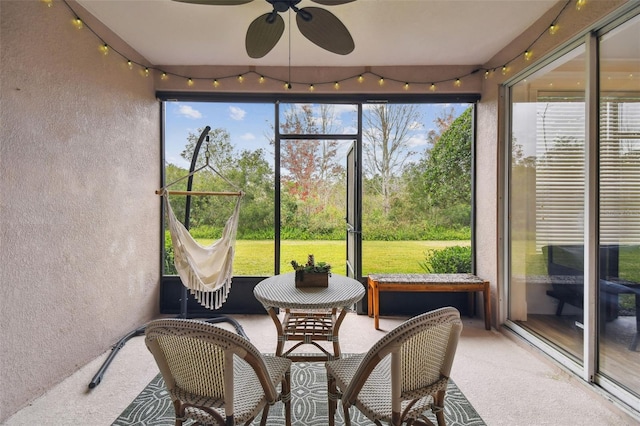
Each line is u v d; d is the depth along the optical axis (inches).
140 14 95.3
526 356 98.8
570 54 89.0
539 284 103.7
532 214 107.0
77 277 90.0
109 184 103.7
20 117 72.9
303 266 85.9
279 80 132.7
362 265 138.6
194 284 103.2
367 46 115.6
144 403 74.6
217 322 123.6
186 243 107.0
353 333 116.6
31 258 75.7
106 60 102.2
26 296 74.5
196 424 49.4
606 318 78.2
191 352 44.1
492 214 122.0
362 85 132.9
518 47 107.5
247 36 79.2
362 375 46.5
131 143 115.7
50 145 81.0
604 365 78.5
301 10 69.3
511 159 117.9
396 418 44.7
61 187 84.4
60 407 73.2
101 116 99.9
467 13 94.8
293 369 90.6
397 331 43.5
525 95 110.4
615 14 72.3
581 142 86.2
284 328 85.4
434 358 48.4
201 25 101.3
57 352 82.9
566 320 92.4
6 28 69.8
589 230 80.6
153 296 130.8
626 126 73.4
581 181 86.1
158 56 123.1
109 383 82.9
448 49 117.9
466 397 77.4
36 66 76.9
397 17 97.0
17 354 72.2
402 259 139.1
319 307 71.7
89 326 94.3
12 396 70.9
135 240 118.3
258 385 53.8
